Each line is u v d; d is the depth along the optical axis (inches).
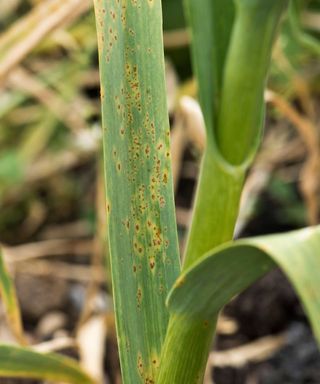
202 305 12.0
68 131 32.8
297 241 9.4
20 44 21.5
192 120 21.0
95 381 16.7
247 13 11.7
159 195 13.0
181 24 31.0
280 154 29.9
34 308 28.2
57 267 29.5
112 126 12.9
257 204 29.1
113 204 13.0
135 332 13.3
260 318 26.5
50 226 32.9
